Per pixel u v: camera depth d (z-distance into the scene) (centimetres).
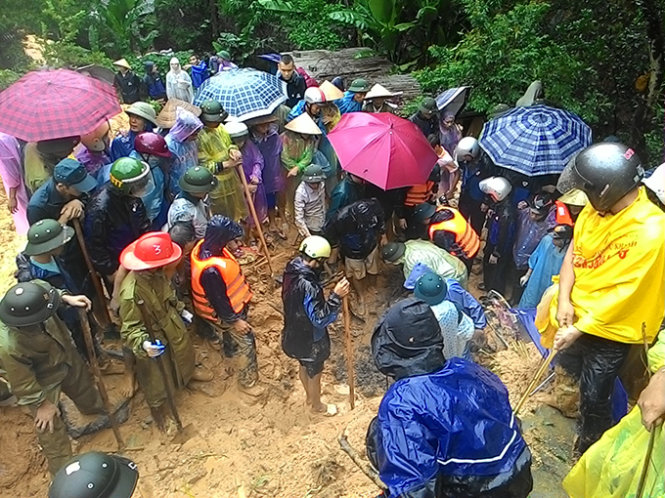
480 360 553
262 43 1772
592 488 320
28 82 579
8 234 737
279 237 767
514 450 269
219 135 661
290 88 932
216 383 568
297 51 1438
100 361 552
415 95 1144
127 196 503
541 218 630
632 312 349
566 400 454
